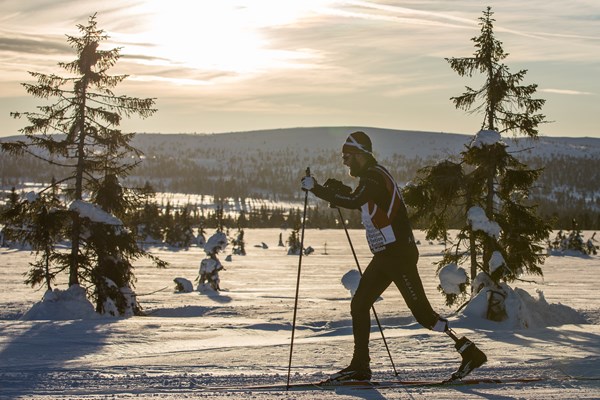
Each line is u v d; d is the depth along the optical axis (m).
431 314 5.45
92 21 22.86
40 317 21.31
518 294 16.42
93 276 23.08
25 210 22.72
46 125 22.55
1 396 5.16
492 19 18.70
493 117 18.92
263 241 171.75
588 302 25.70
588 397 4.77
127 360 8.16
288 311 25.06
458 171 18.25
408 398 4.75
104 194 22.95
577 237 99.56
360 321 5.55
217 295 36.47
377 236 5.41
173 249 108.12
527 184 18.39
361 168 5.54
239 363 7.87
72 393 5.34
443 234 18.98
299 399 4.75
